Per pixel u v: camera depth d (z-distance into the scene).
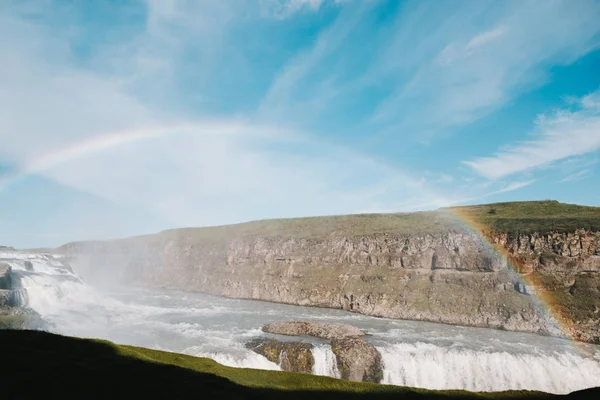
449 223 125.75
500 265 98.06
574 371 61.75
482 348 67.31
